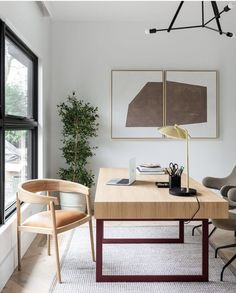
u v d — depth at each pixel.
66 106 4.63
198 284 2.49
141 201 2.30
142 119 4.88
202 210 2.30
